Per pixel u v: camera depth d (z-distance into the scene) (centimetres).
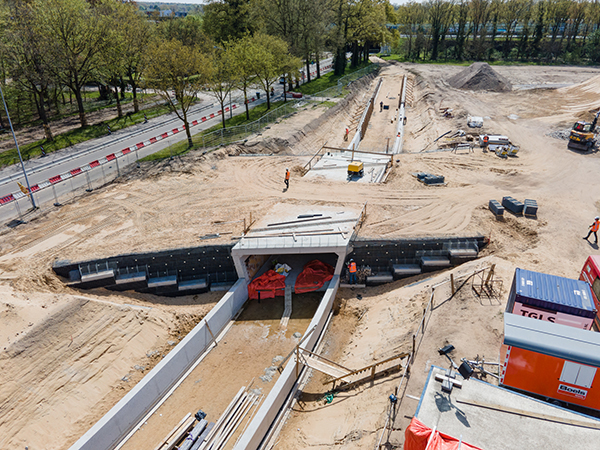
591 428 1412
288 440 2006
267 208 3562
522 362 1648
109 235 3222
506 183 3866
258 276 3155
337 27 8950
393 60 13125
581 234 3056
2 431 2039
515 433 1394
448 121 5909
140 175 4206
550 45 11338
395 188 3862
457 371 1764
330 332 2739
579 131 4497
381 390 1986
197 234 3181
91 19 5369
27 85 5203
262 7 7856
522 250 2920
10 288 2652
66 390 2258
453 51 13162
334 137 6012
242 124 5747
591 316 1830
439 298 2525
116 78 6316
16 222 3403
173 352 2386
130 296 2952
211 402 2269
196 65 4659
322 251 2941
